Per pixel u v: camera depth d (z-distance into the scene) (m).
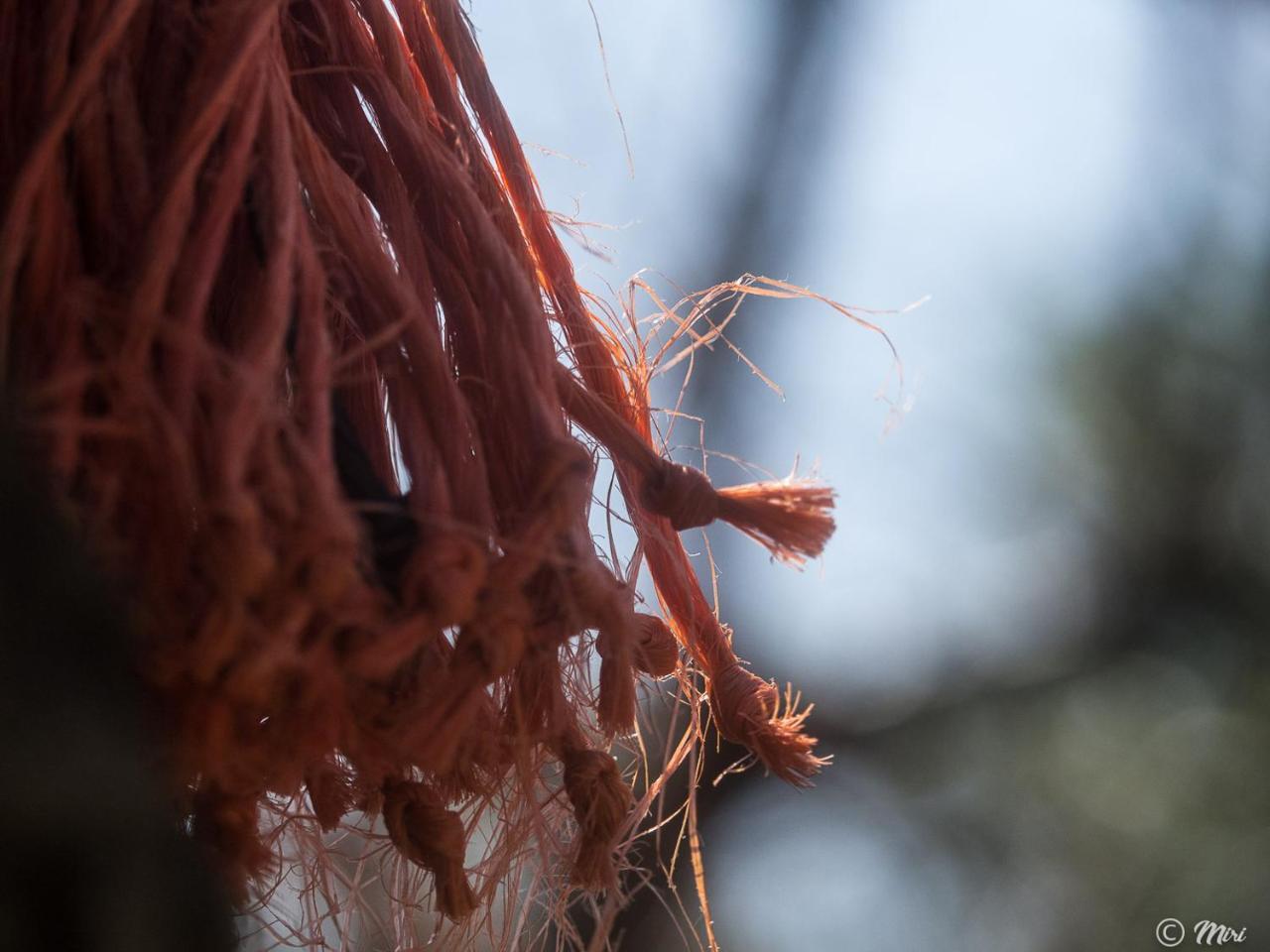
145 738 0.37
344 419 0.39
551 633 0.39
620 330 0.46
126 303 0.37
